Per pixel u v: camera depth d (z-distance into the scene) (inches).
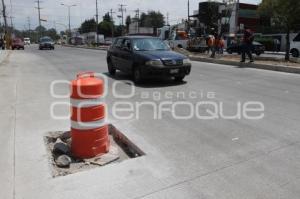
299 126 265.0
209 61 807.1
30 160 199.3
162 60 461.1
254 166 192.5
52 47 1915.6
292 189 167.0
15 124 270.7
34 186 171.0
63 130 254.2
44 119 286.5
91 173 185.6
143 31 2768.2
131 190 167.5
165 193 164.2
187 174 183.6
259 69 638.5
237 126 267.1
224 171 186.7
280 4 746.8
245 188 168.4
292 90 411.8
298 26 785.6
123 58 526.3
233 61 725.3
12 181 175.2
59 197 161.5
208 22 1747.0
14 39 2012.8
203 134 248.5
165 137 242.4
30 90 426.3
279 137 239.6
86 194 164.1
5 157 203.3
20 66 757.9
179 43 1441.9
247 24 2059.5
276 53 1370.6
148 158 204.5
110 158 203.8
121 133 245.9
